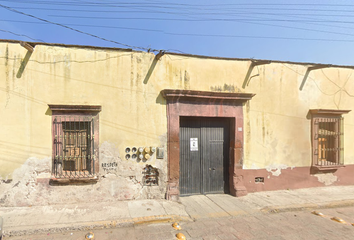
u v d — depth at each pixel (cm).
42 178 543
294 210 575
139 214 505
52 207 529
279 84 717
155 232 445
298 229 470
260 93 699
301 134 736
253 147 688
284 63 723
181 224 485
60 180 539
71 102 563
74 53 566
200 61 650
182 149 653
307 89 745
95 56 577
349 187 757
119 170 584
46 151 548
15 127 536
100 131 575
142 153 598
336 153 763
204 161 672
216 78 661
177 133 618
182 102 625
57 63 557
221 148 689
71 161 569
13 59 537
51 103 553
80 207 533
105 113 579
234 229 466
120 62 591
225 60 671
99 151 573
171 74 625
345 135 781
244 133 682
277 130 712
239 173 670
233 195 662
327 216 544
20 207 526
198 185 665
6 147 530
